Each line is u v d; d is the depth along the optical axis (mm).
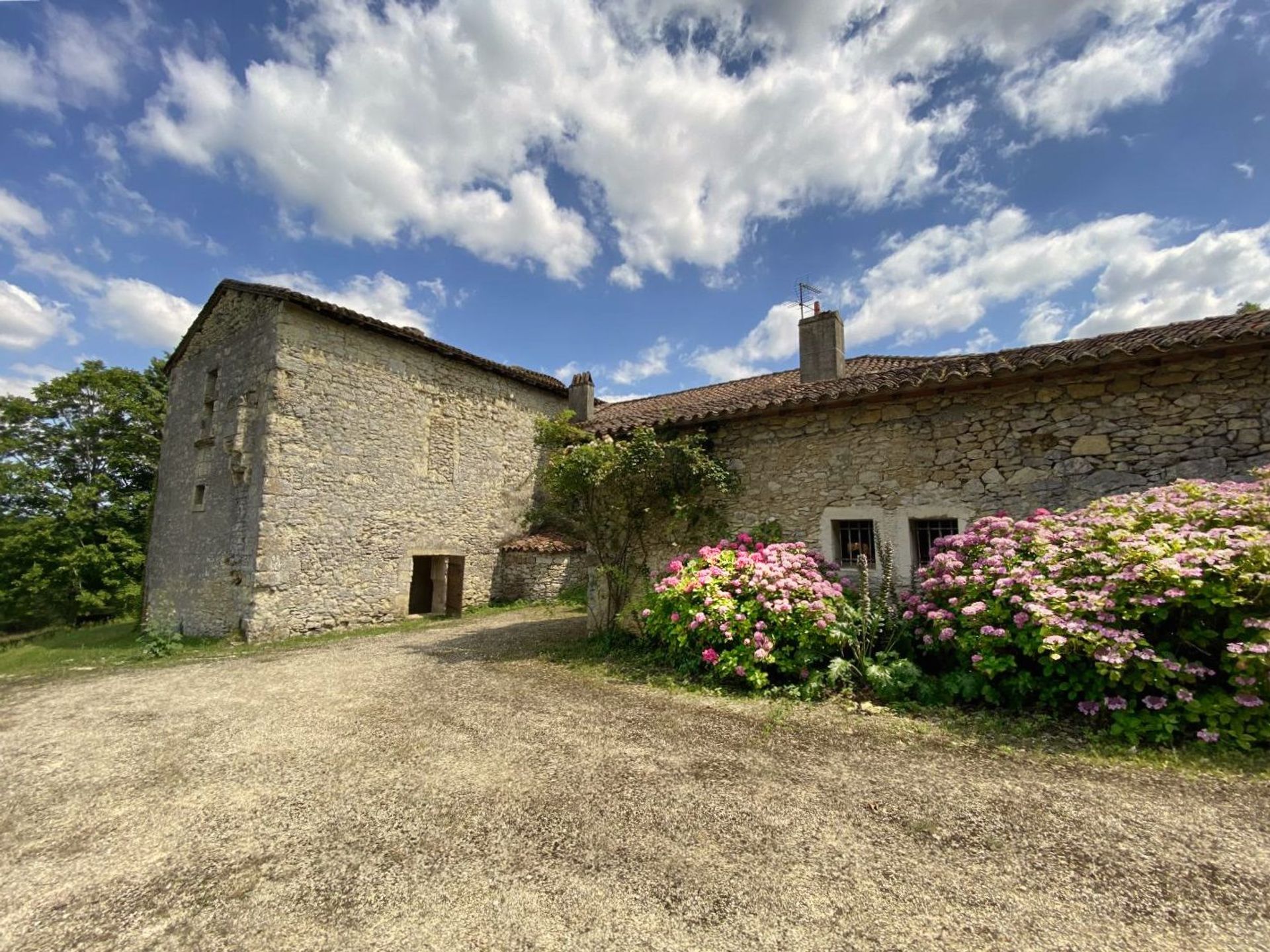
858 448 6367
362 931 2150
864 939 1982
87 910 2371
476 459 13508
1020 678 4113
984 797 3006
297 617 9875
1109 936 1961
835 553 6426
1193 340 4469
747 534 6789
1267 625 3305
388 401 11656
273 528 9633
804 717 4402
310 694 5676
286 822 3043
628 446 7105
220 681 6508
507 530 14195
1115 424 5148
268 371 9945
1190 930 1982
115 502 19562
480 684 5816
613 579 7539
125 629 14320
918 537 6098
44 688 6684
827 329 9031
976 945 1938
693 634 5773
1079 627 3729
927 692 4512
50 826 3119
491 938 2070
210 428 11328
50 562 18172
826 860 2479
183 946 2125
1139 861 2395
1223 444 4715
